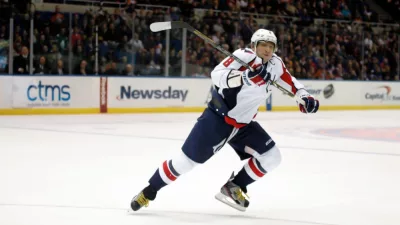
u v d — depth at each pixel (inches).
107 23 1567.4
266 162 479.8
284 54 1828.2
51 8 1691.7
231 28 1759.4
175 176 474.6
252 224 459.2
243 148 484.7
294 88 478.0
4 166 712.4
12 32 1439.5
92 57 1552.7
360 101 1925.4
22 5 1475.1
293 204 535.8
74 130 1126.4
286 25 1835.6
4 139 971.9
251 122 482.6
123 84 1542.8
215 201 539.2
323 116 1608.0
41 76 1440.7
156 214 484.1
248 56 453.7
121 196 552.7
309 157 838.5
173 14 1688.0
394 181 665.0
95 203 520.4
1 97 1396.4
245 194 496.1
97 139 998.4
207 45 1699.1
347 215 497.4
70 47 1525.6
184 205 520.1
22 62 1461.6
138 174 675.4
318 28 1886.1
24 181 619.2
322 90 1839.3
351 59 1948.8
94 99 1510.8
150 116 1475.1
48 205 508.7
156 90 1588.3
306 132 1192.8
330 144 1000.2
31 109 1434.5
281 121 1432.1
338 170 730.8
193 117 1470.2
